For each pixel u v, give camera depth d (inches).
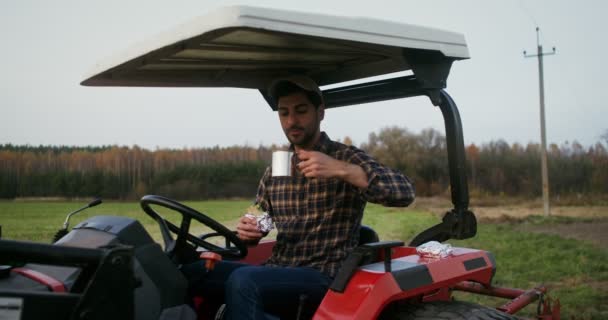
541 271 335.0
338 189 112.7
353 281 95.9
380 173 102.9
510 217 877.2
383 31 93.0
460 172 116.0
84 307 74.8
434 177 1568.7
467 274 107.9
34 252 73.5
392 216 949.8
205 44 94.0
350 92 133.3
